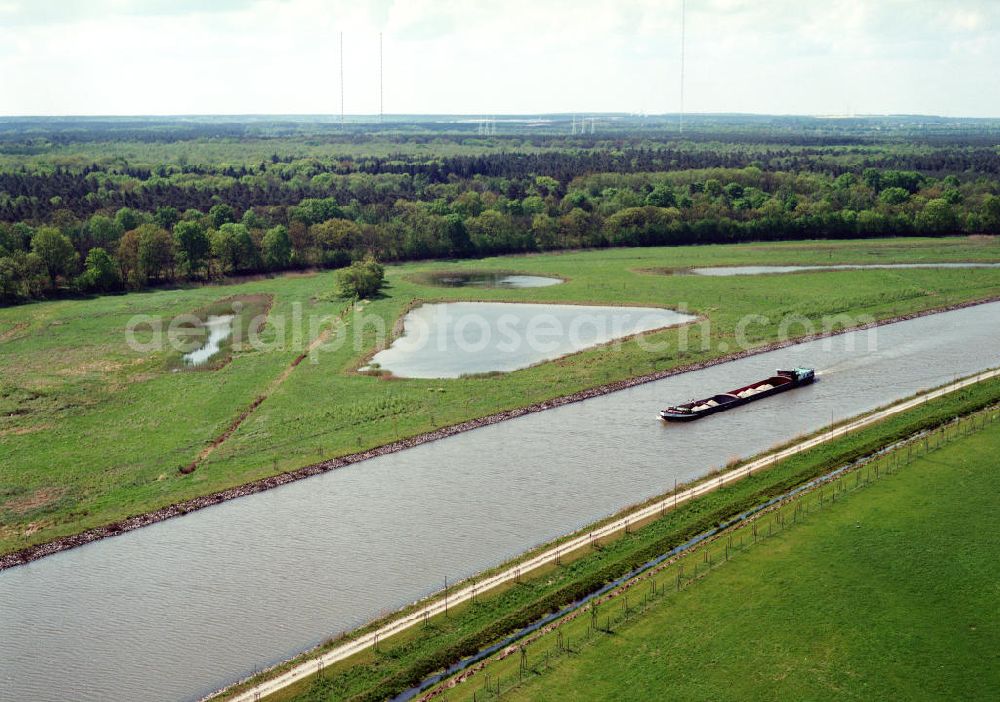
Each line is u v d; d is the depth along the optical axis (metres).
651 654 81.00
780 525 103.12
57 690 78.38
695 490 114.88
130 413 149.25
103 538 106.62
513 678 78.12
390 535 104.81
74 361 180.75
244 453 130.62
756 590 90.31
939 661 79.31
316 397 156.00
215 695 77.25
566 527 106.12
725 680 77.50
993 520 102.75
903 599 88.06
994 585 89.88
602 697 75.62
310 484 120.38
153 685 79.00
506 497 114.75
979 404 141.88
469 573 95.88
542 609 87.94
